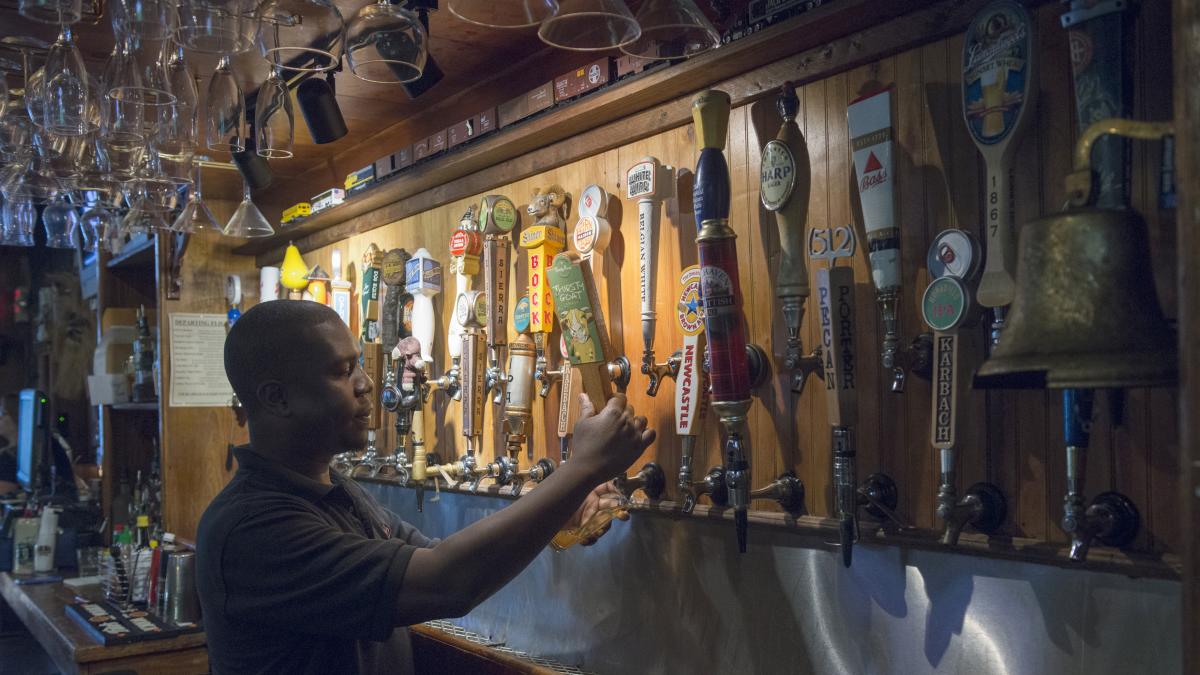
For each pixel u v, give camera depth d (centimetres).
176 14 161
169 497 377
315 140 246
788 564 168
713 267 160
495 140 228
